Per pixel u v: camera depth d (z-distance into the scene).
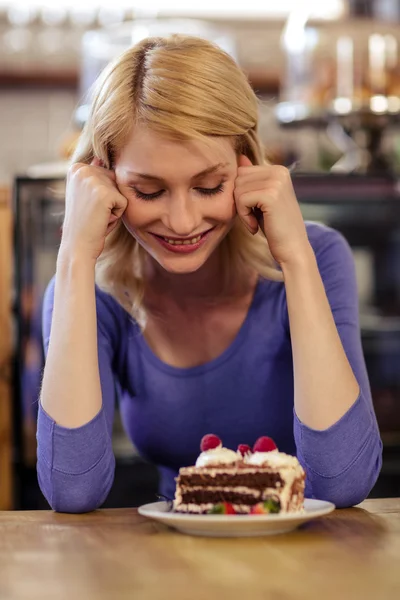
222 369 1.71
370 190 3.14
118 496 3.07
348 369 1.48
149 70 1.44
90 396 1.48
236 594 0.96
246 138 1.53
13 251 3.06
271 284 1.71
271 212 1.51
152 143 1.43
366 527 1.28
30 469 3.04
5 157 4.29
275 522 1.19
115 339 1.76
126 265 1.71
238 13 4.42
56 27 4.28
